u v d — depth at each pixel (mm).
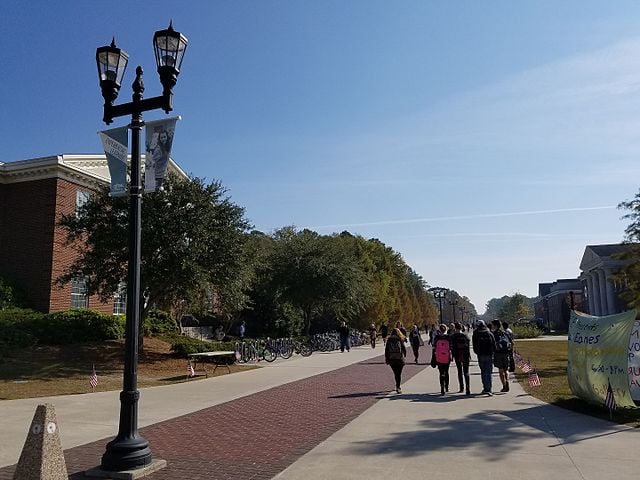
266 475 6691
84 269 21844
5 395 13898
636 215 22516
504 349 14406
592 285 82375
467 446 7988
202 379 18219
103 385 16281
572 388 11984
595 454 7441
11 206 29078
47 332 22703
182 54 7797
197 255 21078
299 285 40594
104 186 22859
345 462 7199
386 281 62188
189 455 7754
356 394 14109
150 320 29188
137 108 7727
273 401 13055
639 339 12008
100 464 7203
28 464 5746
